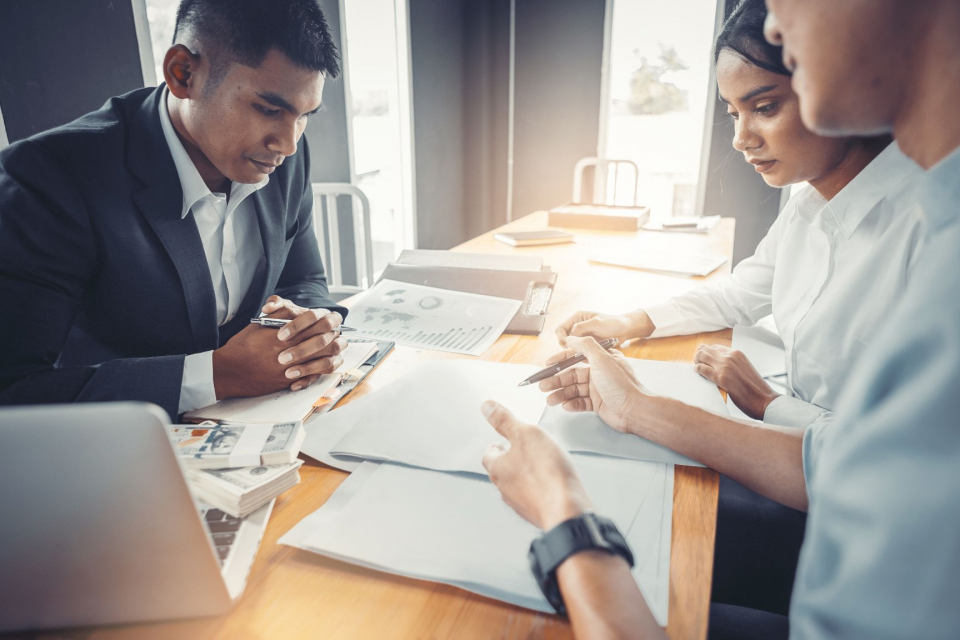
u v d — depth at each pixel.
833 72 0.35
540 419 0.83
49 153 0.96
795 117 0.95
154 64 2.15
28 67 1.75
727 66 0.99
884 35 0.33
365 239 2.48
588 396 0.87
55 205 0.94
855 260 0.98
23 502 0.44
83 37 1.89
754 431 0.72
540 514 0.54
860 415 0.34
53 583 0.47
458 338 1.17
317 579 0.56
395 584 0.55
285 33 0.91
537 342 1.16
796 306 1.14
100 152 1.00
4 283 0.88
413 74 3.66
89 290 1.05
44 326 0.90
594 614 0.44
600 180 4.26
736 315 1.27
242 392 0.90
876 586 0.32
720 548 0.93
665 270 1.66
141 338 1.10
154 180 1.04
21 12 1.72
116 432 0.42
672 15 3.80
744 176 3.82
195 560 0.47
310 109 1.00
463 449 0.75
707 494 0.68
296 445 0.68
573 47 4.05
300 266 1.45
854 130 0.38
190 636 0.49
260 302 1.31
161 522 0.45
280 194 1.32
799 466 0.68
